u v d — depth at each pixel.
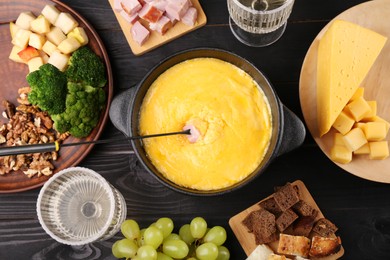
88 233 0.85
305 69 0.84
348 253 0.87
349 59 0.80
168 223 0.83
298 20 0.90
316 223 0.85
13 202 0.90
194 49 0.78
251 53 0.90
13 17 0.90
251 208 0.86
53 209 0.84
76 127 0.85
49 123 0.88
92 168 0.90
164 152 0.78
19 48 0.89
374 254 0.87
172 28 0.89
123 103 0.78
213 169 0.77
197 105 0.77
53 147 0.71
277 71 0.90
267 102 0.79
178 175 0.77
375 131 0.81
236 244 0.88
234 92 0.78
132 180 0.89
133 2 0.85
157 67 0.77
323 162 0.88
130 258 0.83
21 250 0.90
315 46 0.84
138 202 0.89
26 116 0.89
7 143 0.90
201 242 0.85
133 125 0.76
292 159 0.88
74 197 0.88
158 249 0.84
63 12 0.88
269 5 0.83
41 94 0.83
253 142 0.77
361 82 0.85
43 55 0.90
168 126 0.78
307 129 0.88
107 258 0.89
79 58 0.86
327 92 0.79
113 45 0.91
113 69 0.90
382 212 0.87
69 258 0.89
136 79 0.90
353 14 0.85
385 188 0.87
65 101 0.84
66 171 0.80
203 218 0.88
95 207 0.88
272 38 0.90
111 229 0.84
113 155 0.90
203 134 0.76
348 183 0.88
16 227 0.90
